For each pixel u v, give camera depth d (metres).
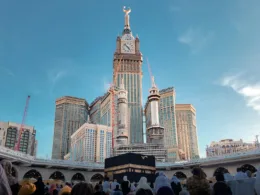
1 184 7.07
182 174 135.38
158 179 16.11
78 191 7.85
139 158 70.62
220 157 116.75
